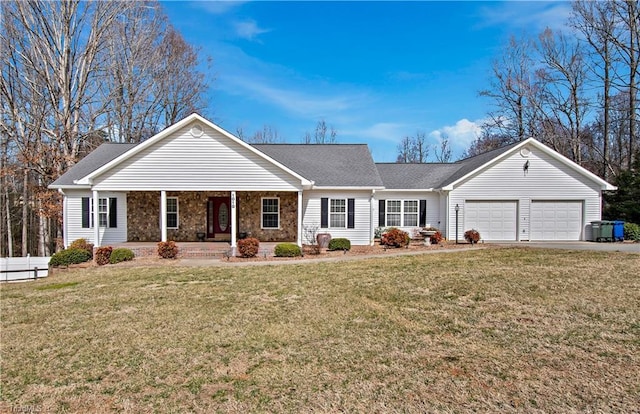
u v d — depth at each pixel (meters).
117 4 26.36
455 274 10.75
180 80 34.50
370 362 5.15
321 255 16.16
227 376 4.84
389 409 3.98
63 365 5.30
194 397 4.34
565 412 3.84
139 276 11.84
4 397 4.43
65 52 25.30
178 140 16.48
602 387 4.32
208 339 6.16
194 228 19.41
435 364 5.03
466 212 20.50
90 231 18.61
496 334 6.07
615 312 6.99
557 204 20.50
